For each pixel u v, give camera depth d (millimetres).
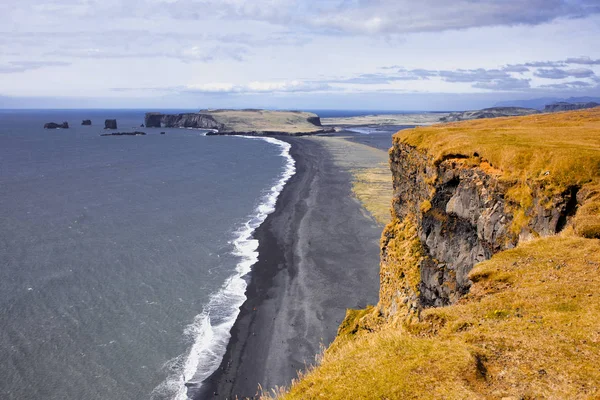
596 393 9148
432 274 28828
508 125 51469
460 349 11133
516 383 9930
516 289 14906
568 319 12164
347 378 10898
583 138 29750
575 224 18547
